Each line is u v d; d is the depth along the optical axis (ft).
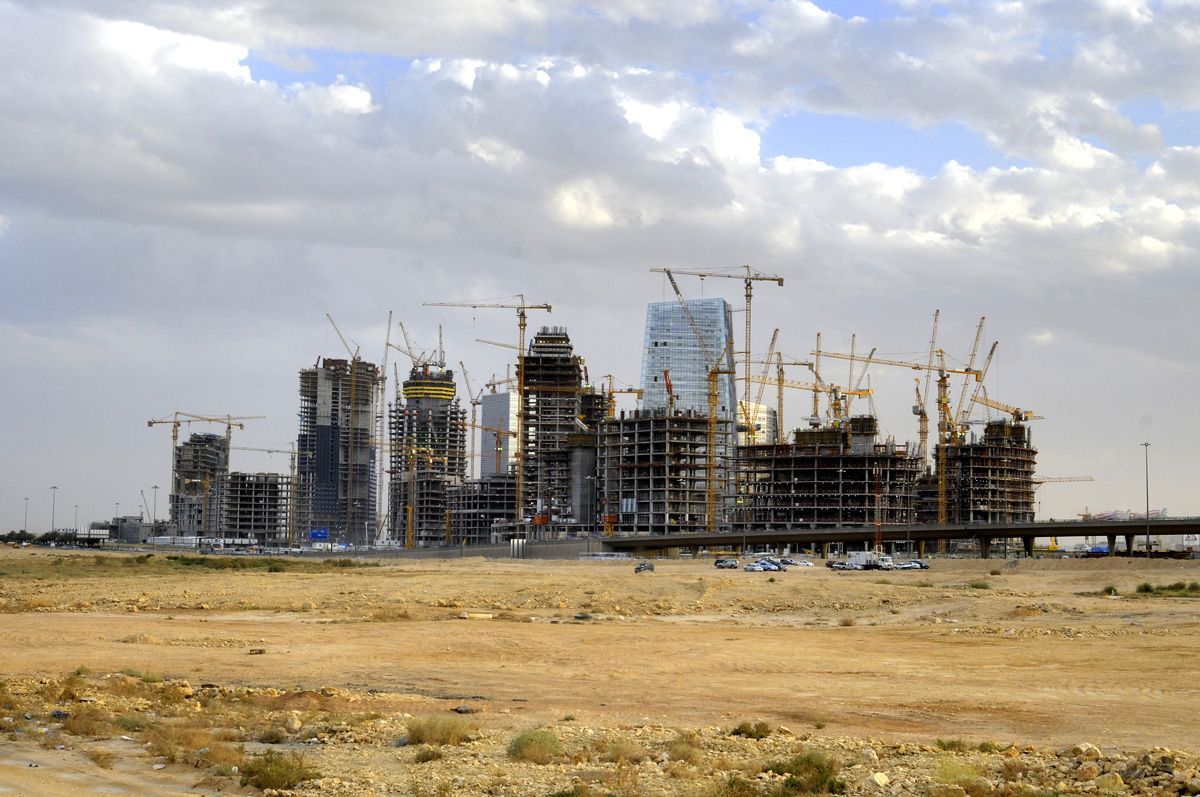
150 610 435.12
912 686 220.64
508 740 159.12
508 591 503.20
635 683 227.61
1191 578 630.33
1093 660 254.88
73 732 167.22
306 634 323.37
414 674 241.35
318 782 129.08
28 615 395.75
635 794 120.16
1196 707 190.49
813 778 122.83
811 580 581.53
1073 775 124.67
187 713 185.88
